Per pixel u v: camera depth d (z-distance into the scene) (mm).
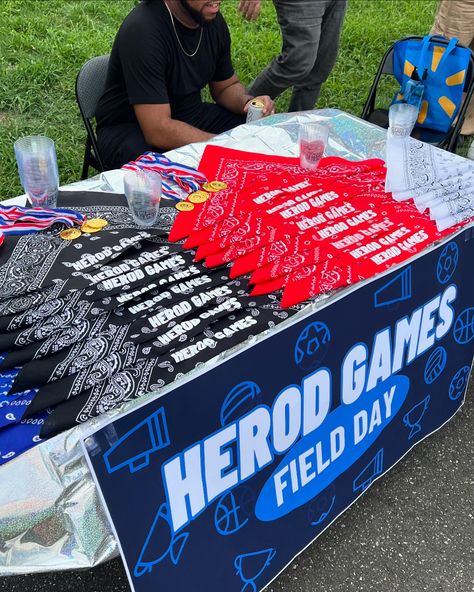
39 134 3574
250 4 2895
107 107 2598
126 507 1162
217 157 1969
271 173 1852
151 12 2346
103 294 1335
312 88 3531
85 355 1211
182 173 1831
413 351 1760
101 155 2650
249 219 1620
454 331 1897
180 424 1212
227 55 2730
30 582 1659
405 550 1796
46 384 1161
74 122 3744
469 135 3842
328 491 1681
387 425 1809
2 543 1046
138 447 1153
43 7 5262
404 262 1549
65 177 3270
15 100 3861
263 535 1517
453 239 1686
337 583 1709
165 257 1478
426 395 1923
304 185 1794
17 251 1442
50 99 3955
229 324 1315
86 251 1458
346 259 1508
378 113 2992
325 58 3373
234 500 1402
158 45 2350
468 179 1863
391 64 2887
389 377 1718
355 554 1778
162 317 1312
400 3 6121
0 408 1127
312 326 1396
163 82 2434
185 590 1357
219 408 1272
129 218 1613
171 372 1193
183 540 1312
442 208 1707
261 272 1441
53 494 1069
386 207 1731
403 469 2021
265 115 2525
